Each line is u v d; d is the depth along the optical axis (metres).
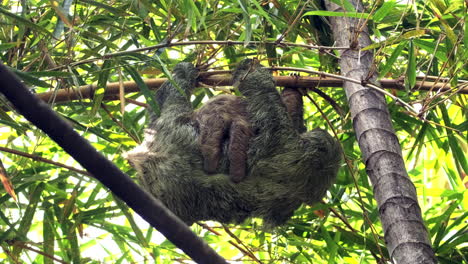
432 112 8.63
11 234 7.84
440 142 9.12
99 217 8.21
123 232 8.61
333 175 7.56
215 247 9.34
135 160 7.32
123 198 4.09
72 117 7.96
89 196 8.91
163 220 4.15
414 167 9.71
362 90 7.13
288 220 7.98
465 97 8.99
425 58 8.52
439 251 8.14
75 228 8.14
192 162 7.17
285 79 7.79
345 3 7.47
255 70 7.62
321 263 9.05
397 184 6.31
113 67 6.99
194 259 4.29
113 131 8.98
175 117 7.44
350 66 7.49
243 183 7.12
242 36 8.09
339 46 7.78
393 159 6.54
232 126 7.19
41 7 7.82
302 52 8.02
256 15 7.89
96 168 3.96
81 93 7.61
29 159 8.25
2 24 7.51
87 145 3.91
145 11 7.75
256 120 7.31
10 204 8.44
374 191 6.48
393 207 6.16
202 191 7.16
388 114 7.02
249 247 8.81
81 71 9.09
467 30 6.87
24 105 3.75
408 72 6.89
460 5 7.78
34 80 6.68
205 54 8.12
